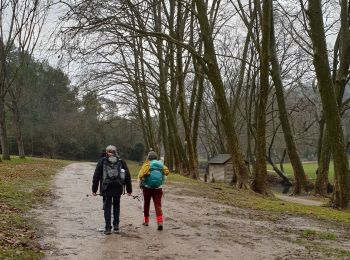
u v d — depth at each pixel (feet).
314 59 56.85
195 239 30.99
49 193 56.70
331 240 33.06
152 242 29.45
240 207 51.47
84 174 106.42
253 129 145.38
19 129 149.38
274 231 35.91
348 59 77.92
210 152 207.41
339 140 58.39
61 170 119.85
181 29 107.55
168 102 121.60
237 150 76.38
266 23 72.90
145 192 34.73
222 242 30.40
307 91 150.51
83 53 68.74
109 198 31.91
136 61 130.62
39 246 26.58
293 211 50.55
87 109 138.31
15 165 109.09
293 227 38.78
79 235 30.96
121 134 261.85
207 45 72.43
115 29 68.95
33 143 241.35
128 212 42.91
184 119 112.27
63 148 255.50
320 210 54.29
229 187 81.71
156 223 37.14
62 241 28.68
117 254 25.75
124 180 32.35
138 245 28.35
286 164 289.94
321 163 95.81
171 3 105.29
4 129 129.29
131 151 277.23
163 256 25.71
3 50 123.95
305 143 173.99
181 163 128.77
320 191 94.73
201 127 217.77
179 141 123.54
